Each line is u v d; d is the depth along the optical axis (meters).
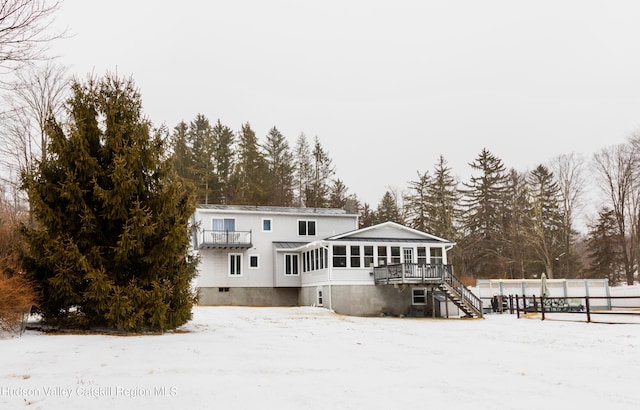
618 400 8.52
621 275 54.91
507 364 12.28
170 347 13.46
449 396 8.60
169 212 17.36
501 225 63.28
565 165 55.16
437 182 67.69
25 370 9.91
